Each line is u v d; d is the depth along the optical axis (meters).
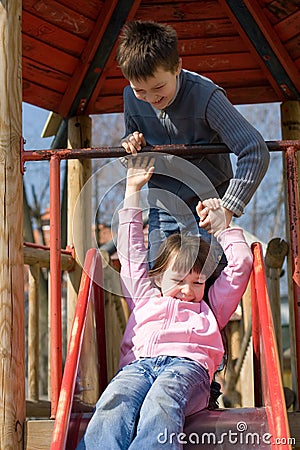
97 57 6.34
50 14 5.99
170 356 3.63
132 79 3.88
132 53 3.84
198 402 3.53
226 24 6.30
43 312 13.42
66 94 6.65
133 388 3.46
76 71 6.48
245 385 7.28
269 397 3.31
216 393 4.00
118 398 3.41
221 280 3.98
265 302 3.62
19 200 4.19
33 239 14.88
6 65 4.24
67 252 6.45
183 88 4.12
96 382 4.10
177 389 3.40
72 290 6.41
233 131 3.98
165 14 6.27
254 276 3.91
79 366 3.57
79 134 6.73
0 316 4.06
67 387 3.37
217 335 3.76
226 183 4.38
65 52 6.34
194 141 4.21
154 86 3.88
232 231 4.01
